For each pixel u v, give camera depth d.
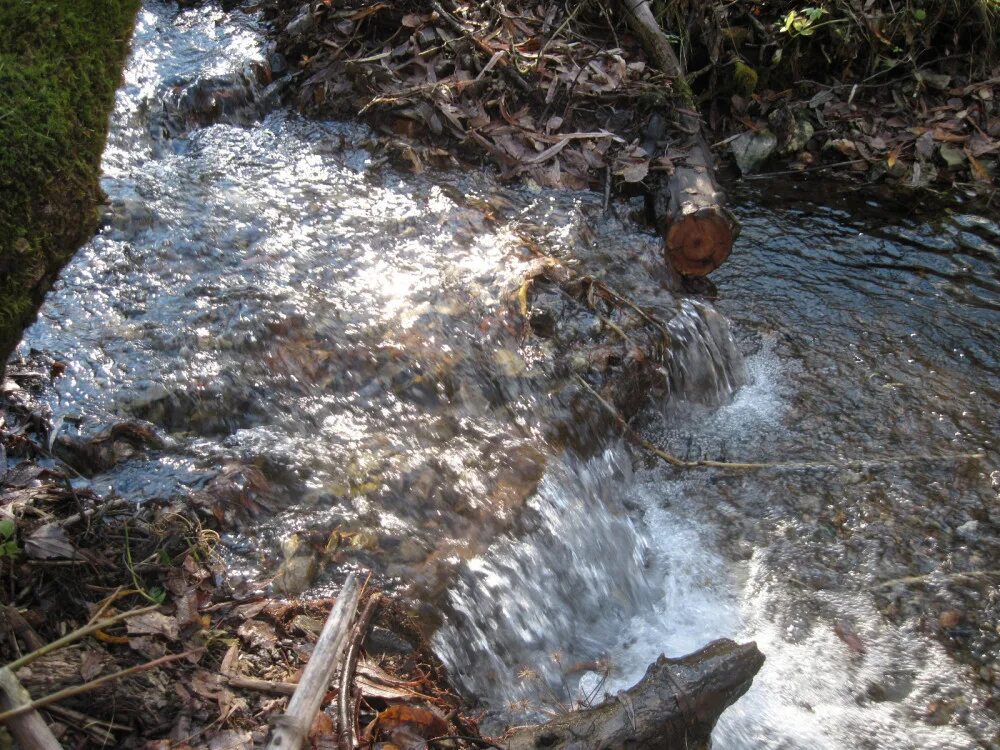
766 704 2.92
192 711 2.21
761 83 5.73
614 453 3.66
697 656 2.54
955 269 4.77
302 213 4.27
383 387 3.46
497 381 3.59
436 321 3.74
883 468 3.72
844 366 4.20
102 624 2.16
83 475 2.92
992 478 3.67
